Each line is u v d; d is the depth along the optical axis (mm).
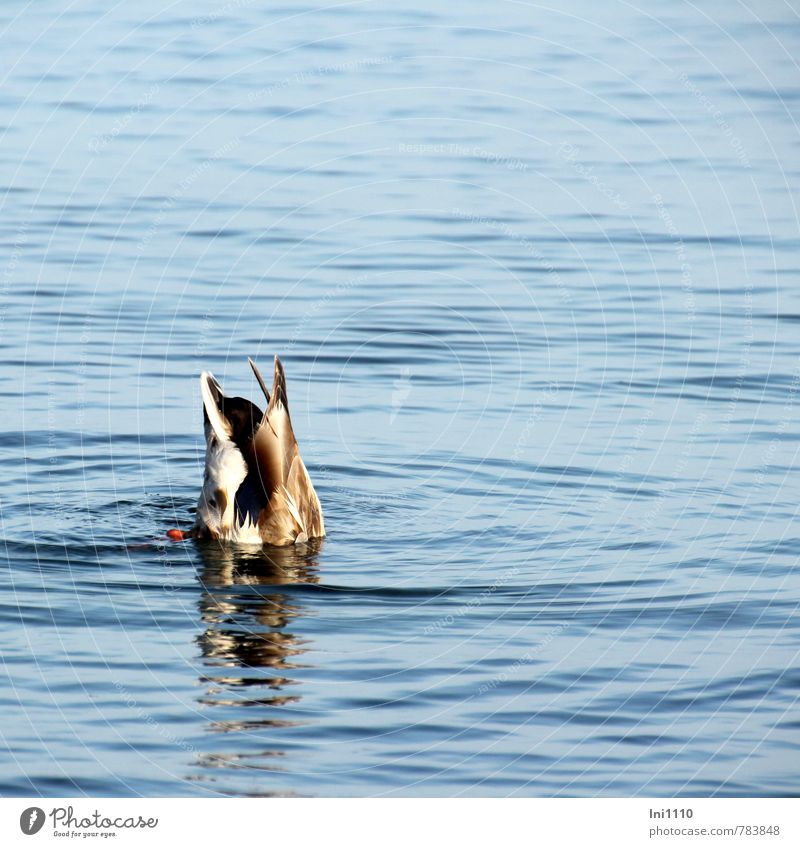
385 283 21406
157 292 20828
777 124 29891
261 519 13289
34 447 15664
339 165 26547
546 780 8969
